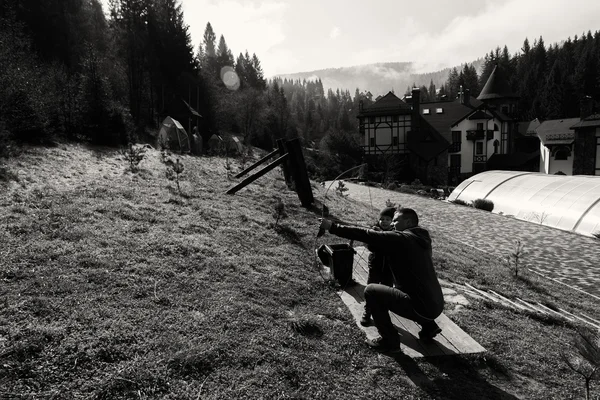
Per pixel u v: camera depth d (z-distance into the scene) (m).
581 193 21.86
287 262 6.90
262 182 15.88
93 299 4.39
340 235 4.00
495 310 6.30
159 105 45.22
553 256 13.98
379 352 4.32
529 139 63.50
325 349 4.25
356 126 138.00
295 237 8.75
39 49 32.75
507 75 119.62
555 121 55.72
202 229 7.77
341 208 14.20
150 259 5.74
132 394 3.12
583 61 87.81
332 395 3.49
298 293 5.68
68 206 7.69
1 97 14.84
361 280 6.46
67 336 3.67
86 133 19.95
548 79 89.69
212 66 94.56
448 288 7.05
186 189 11.68
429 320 4.30
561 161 49.84
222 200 10.93
